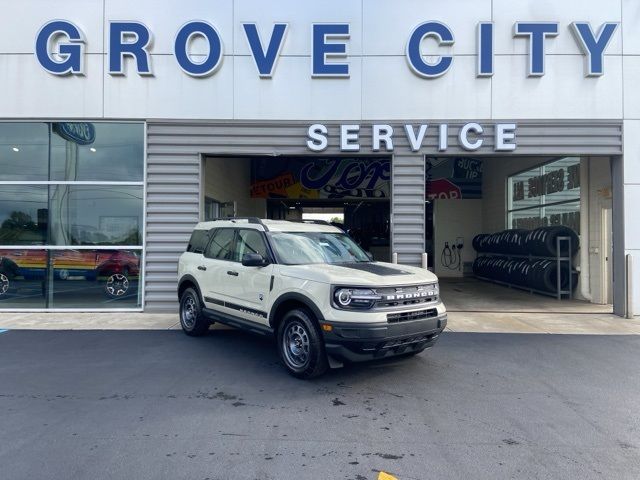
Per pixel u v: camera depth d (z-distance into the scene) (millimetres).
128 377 5445
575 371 5793
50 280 9953
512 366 5988
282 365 5945
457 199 19203
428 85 9781
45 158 9969
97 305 9906
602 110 9695
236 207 15453
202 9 9773
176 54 9695
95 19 9727
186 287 7805
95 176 9930
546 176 14242
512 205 16656
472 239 19109
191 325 7512
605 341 7391
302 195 17484
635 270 9523
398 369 5809
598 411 4484
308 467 3375
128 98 9781
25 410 4434
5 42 9727
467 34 9750
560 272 12211
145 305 9828
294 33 9789
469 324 8688
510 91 9734
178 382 5273
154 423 4145
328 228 7047
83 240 9945
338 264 5996
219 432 3965
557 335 7816
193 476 3234
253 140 9828
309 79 9812
